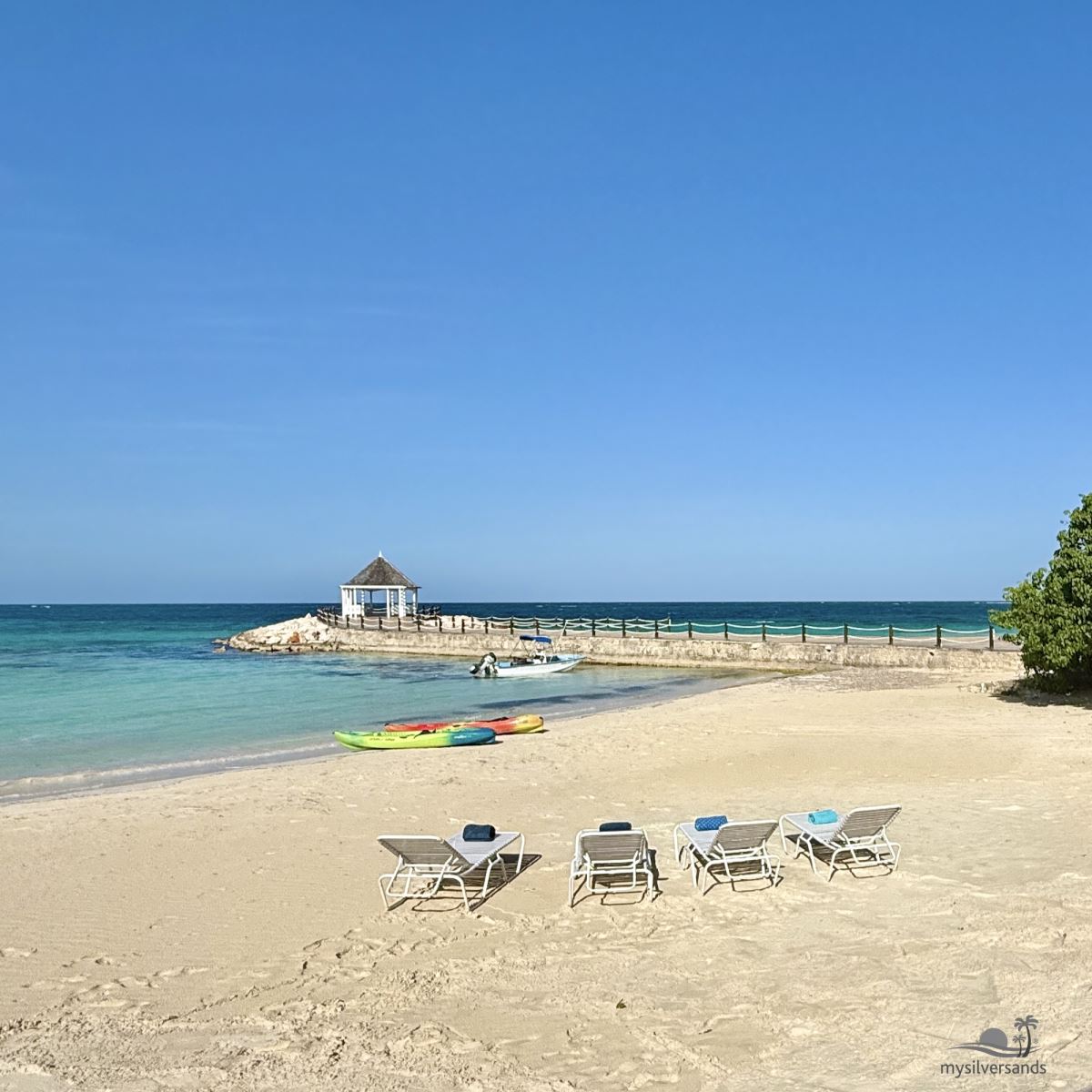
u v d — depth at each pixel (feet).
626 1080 16.63
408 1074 17.28
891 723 60.03
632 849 27.37
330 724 75.00
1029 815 34.45
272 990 21.56
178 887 29.86
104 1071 17.84
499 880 29.45
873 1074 16.34
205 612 601.21
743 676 111.75
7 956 24.31
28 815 40.73
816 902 25.86
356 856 32.81
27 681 114.32
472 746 58.85
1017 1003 18.75
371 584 194.08
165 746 64.80
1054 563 61.11
